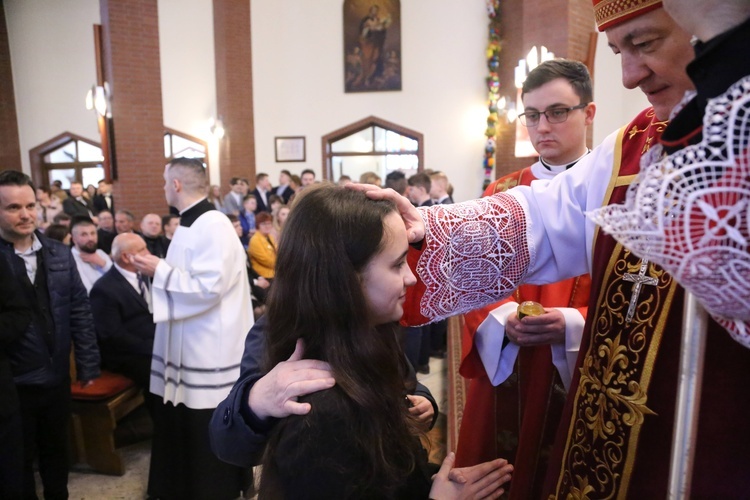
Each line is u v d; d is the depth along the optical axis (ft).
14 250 8.02
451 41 34.60
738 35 1.81
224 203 28.09
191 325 8.39
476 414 5.87
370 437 2.69
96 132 36.70
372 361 2.84
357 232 2.86
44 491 8.82
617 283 3.23
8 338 7.22
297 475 2.64
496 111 33.65
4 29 36.70
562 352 4.55
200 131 35.27
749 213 1.71
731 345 2.51
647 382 2.94
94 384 10.20
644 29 2.59
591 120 6.07
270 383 2.87
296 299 2.92
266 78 35.83
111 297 10.57
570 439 3.44
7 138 37.14
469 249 3.83
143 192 26.32
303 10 35.47
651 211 1.88
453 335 15.57
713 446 2.51
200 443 8.52
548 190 3.97
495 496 3.42
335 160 36.99
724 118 1.78
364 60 35.45
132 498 9.48
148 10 25.79
